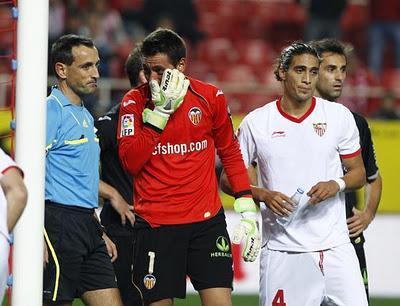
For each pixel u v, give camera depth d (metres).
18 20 18.55
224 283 20.98
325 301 22.08
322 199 21.25
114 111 23.84
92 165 21.66
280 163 21.98
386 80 63.44
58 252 21.06
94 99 46.47
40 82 18.52
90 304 21.66
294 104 21.98
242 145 22.55
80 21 57.47
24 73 18.45
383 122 44.34
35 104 18.47
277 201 21.52
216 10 67.94
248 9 68.19
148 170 20.98
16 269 18.36
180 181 20.91
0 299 16.05
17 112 18.52
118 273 22.86
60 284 21.12
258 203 22.84
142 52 20.62
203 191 21.08
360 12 65.62
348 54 24.73
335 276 21.70
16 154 18.53
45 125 18.67
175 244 21.05
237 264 39.34
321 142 21.89
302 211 21.77
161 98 20.11
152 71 20.48
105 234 22.73
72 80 21.72
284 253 22.05
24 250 18.36
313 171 21.91
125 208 23.05
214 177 21.39
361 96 52.84
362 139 23.70
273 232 22.23
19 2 18.52
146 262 21.16
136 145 20.48
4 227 15.80
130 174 21.41
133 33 60.12
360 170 22.06
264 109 22.36
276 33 68.31
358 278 21.75
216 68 64.69
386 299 39.47
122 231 23.08
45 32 18.55
